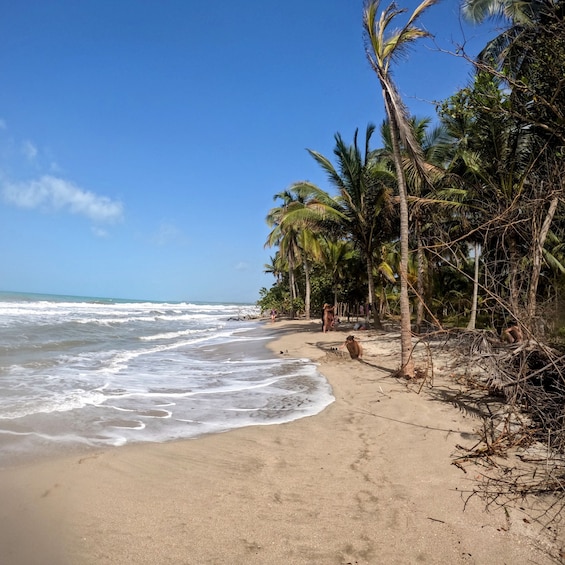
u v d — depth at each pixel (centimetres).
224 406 784
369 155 2003
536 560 321
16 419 656
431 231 1628
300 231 2875
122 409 744
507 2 1048
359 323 2261
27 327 2223
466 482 445
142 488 432
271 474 473
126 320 3544
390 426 642
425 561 319
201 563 312
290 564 313
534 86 712
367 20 921
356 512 388
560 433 486
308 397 855
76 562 310
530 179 739
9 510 381
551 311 614
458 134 1408
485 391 786
